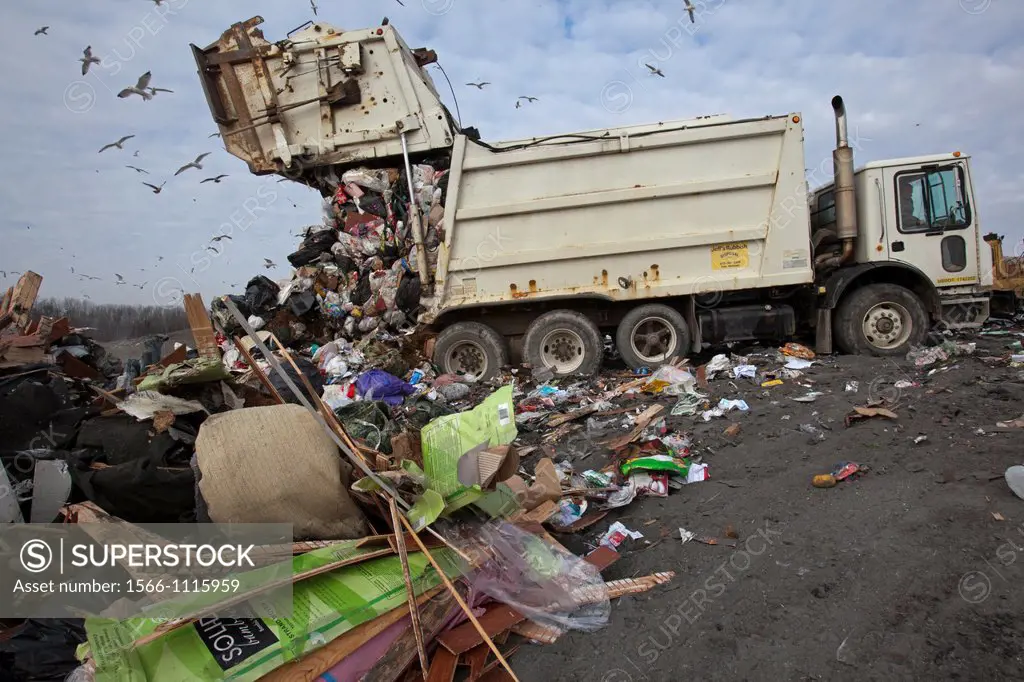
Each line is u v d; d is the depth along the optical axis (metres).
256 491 2.53
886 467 3.86
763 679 2.28
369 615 2.36
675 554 3.21
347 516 2.71
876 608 2.54
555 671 2.43
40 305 7.00
